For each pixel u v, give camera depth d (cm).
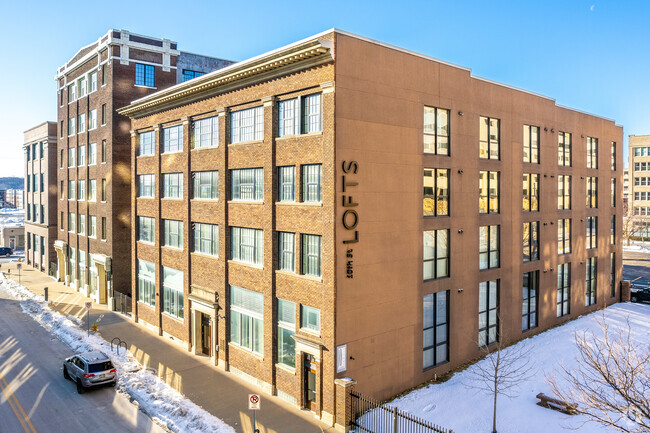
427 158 2328
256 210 2377
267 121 2281
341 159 1947
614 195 4066
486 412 1991
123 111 3553
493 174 2783
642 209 9419
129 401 2125
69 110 4919
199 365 2628
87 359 2223
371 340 2073
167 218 3166
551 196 3234
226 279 2578
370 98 2056
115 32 3947
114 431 1836
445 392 2205
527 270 3033
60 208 5194
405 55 2212
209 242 2788
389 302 2153
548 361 2581
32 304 4088
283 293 2205
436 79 2369
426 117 2353
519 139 2941
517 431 1830
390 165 2148
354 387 1991
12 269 6172
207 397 2175
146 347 2938
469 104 2566
